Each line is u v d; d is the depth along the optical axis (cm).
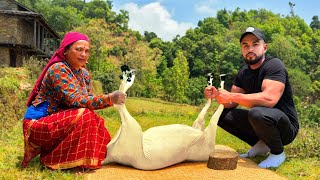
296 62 6266
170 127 412
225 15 9719
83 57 387
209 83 441
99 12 9125
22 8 2462
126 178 353
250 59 436
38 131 368
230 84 5238
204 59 5603
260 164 425
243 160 447
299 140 552
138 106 1564
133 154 388
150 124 891
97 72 3189
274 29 7950
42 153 387
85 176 354
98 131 383
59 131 367
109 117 949
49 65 386
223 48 5831
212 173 382
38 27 2566
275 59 436
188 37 6347
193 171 390
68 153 367
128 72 397
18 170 368
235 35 7331
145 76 4094
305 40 8112
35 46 2417
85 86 408
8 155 423
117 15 8962
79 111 370
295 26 9069
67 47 383
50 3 8100
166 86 4159
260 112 403
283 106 439
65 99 378
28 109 386
